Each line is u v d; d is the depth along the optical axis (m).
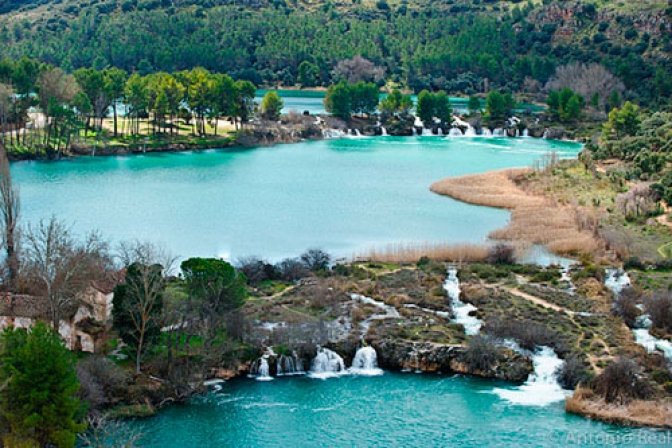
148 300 122.31
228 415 117.69
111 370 120.12
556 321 145.75
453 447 109.88
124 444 107.31
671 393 122.94
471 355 132.75
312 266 176.62
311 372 132.38
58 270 128.50
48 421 99.56
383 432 113.88
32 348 100.56
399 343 135.88
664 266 178.12
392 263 182.50
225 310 136.00
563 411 119.56
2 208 151.25
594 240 196.12
